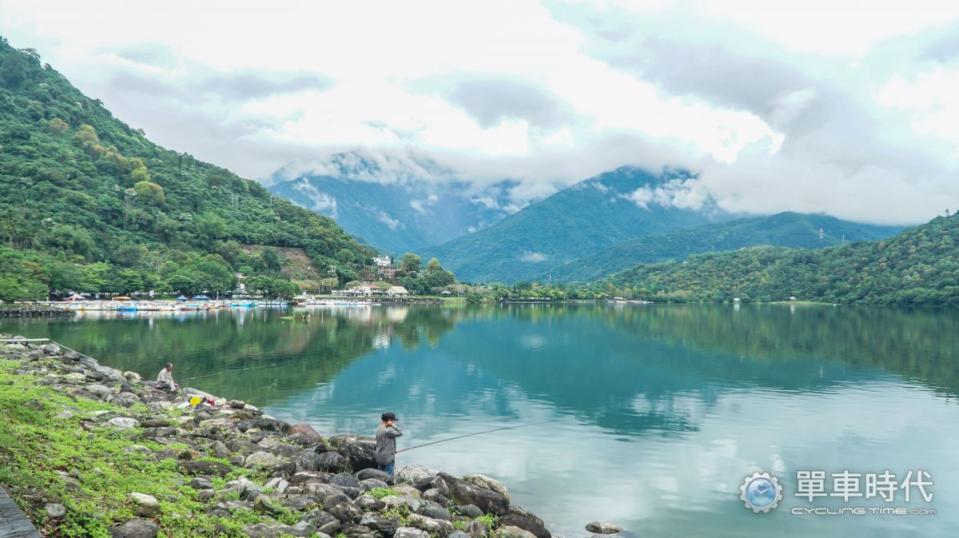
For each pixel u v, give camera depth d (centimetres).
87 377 4259
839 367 7525
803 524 2731
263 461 2447
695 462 3569
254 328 12556
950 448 3931
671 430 4325
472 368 7400
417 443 3919
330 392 5594
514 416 4744
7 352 4831
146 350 8219
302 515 1925
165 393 4294
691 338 11625
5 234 17362
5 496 1459
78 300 17350
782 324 15712
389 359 8112
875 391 5894
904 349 9512
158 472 2078
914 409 5062
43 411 2567
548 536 2373
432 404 5166
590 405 5209
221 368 6856
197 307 19325
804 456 3734
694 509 2850
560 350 9525
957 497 3081
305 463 2531
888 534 2652
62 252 18362
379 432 2608
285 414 4681
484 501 2397
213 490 1994
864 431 4338
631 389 6012
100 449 2158
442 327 14200
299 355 8194
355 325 14300
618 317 19812
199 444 2667
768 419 4688
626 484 3158
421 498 2308
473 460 3550
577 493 3016
